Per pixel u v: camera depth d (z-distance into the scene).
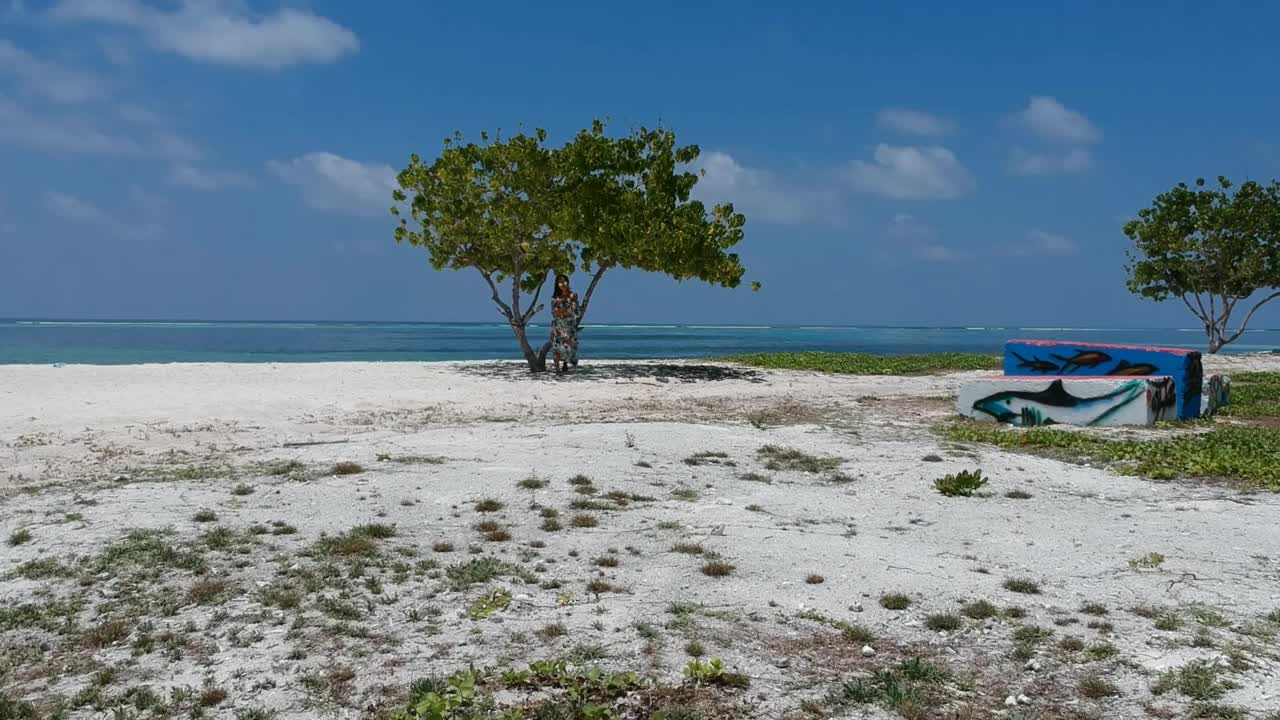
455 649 5.37
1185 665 5.26
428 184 28.09
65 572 6.59
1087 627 5.93
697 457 12.25
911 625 5.96
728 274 27.47
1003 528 8.71
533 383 24.61
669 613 6.06
